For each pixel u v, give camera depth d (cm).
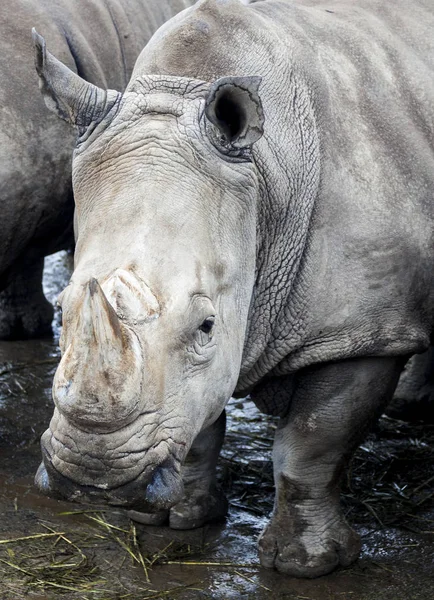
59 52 1020
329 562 798
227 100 623
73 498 587
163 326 569
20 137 955
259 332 736
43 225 1020
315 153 730
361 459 1010
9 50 972
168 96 645
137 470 570
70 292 571
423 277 768
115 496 581
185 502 868
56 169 986
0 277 1056
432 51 831
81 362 536
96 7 1105
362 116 764
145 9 1180
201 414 614
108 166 630
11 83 958
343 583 789
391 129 770
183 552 830
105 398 540
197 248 601
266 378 795
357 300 747
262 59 718
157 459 575
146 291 568
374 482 962
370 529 873
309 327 747
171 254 588
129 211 602
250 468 986
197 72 693
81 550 827
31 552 821
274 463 812
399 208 751
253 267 672
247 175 643
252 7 794
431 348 1079
